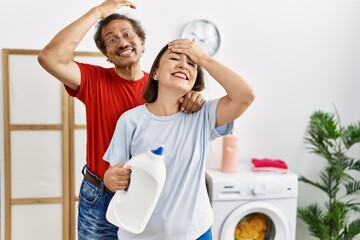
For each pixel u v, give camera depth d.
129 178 1.08
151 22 2.34
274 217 2.25
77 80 1.50
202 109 1.25
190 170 1.19
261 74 2.52
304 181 2.51
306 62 2.57
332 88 2.62
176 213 1.19
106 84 1.55
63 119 2.26
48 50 1.33
